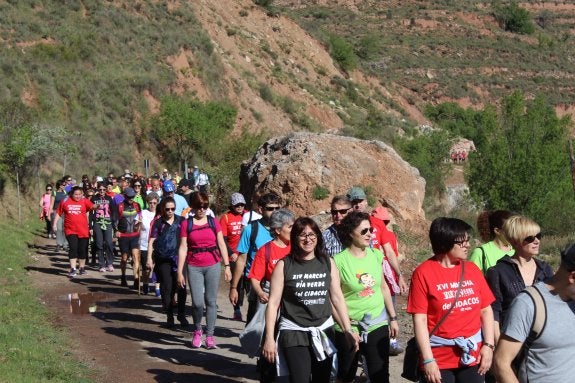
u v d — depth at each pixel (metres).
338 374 6.80
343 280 6.78
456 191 43.81
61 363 8.80
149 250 11.63
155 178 19.05
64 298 13.73
